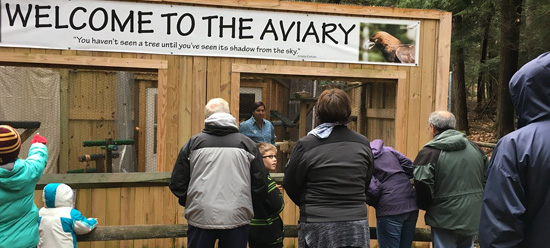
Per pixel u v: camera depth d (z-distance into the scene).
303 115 7.71
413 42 5.02
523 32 15.36
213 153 3.09
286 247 4.79
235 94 4.70
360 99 6.46
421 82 5.05
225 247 3.12
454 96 18.47
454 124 3.57
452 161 3.40
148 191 4.51
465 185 3.40
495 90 23.19
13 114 7.43
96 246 4.55
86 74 7.73
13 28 4.34
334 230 2.83
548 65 2.04
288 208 4.67
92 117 7.75
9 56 4.32
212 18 4.64
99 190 4.39
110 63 4.48
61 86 7.65
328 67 4.88
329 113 3.03
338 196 2.88
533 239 2.04
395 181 3.59
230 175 3.07
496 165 2.10
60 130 7.64
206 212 3.02
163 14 4.56
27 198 2.92
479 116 22.86
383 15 4.94
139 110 7.84
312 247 2.86
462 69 18.22
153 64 4.55
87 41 4.45
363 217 2.90
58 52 4.42
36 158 2.98
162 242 4.68
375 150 3.68
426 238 4.21
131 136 7.81
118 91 7.80
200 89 4.64
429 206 3.53
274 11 4.75
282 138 8.51
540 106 2.07
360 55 4.93
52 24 4.40
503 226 2.02
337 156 2.92
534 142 2.03
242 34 4.70
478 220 3.42
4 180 2.71
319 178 2.91
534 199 2.02
